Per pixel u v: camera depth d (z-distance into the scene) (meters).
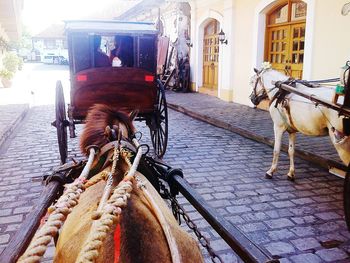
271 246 3.83
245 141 8.36
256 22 11.65
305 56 9.44
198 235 2.51
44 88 20.55
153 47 6.32
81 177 1.93
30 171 6.22
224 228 2.00
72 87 6.00
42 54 56.97
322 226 4.26
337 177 5.87
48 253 3.64
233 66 13.38
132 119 2.91
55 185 2.55
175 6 17.75
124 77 6.17
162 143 6.92
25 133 9.26
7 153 7.37
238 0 12.69
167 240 1.53
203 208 2.25
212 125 10.33
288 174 5.76
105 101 6.20
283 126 5.60
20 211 4.64
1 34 23.22
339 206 4.78
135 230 1.52
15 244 1.78
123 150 2.34
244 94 12.82
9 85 21.19
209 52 16.00
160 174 2.97
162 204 1.96
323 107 4.51
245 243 1.85
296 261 3.57
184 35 17.34
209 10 14.85
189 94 16.28
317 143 7.43
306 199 5.01
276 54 11.45
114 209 1.38
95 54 6.55
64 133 6.44
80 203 1.94
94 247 1.18
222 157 7.08
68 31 5.81
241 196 5.13
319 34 8.95
